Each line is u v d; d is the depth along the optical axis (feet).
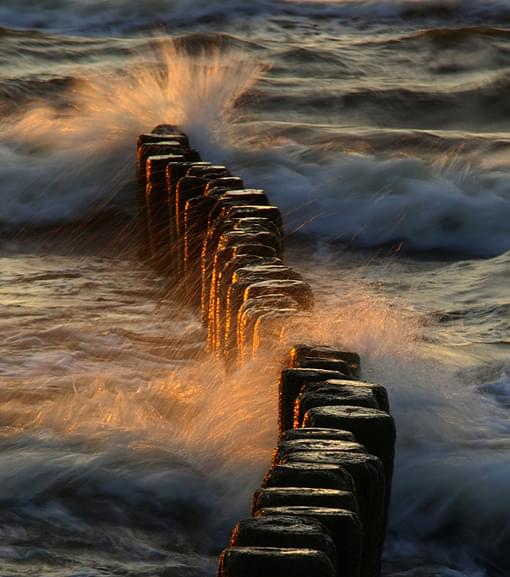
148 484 74.28
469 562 71.05
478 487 74.69
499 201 175.11
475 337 109.09
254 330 75.25
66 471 75.46
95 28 311.06
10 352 104.42
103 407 87.20
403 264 154.30
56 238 168.66
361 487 44.78
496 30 292.61
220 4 322.14
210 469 75.61
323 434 48.49
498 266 147.43
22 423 83.87
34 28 309.22
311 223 172.65
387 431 50.49
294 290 81.10
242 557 35.76
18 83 241.96
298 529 37.83
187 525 71.82
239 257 91.86
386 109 239.71
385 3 331.98
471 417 82.43
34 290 132.67
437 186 179.22
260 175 185.16
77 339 109.81
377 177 181.68
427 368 84.99
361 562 44.42
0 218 174.29
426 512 74.13
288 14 323.16
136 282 138.72
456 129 235.81
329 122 230.68
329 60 275.18
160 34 310.24
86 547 68.64
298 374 58.18
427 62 278.67
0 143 192.44
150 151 150.92
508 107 246.47
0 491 73.56
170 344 109.09
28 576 64.59
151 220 144.15
